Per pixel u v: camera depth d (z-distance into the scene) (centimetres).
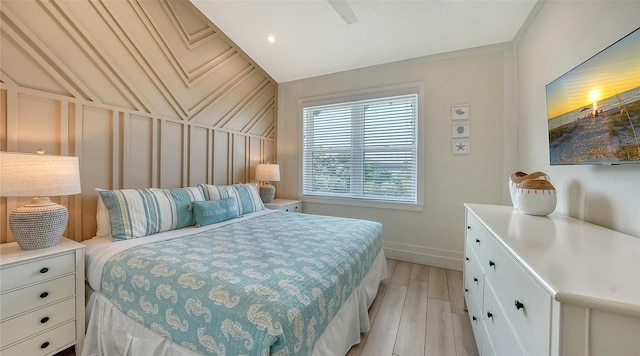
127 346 126
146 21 226
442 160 292
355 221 247
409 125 312
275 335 87
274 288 110
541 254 83
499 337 106
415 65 304
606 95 109
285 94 395
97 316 146
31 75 163
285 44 306
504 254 102
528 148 226
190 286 114
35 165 137
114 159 204
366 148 338
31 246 140
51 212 147
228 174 318
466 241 197
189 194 234
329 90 361
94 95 193
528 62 225
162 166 241
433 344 162
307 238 186
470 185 280
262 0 244
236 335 94
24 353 129
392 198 323
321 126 371
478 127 275
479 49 272
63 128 176
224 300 103
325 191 369
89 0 189
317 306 111
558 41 172
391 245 321
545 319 66
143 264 135
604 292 58
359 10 238
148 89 229
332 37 285
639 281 63
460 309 202
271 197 354
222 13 265
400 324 183
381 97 324
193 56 269
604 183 125
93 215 194
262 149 376
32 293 131
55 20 172
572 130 132
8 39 154
